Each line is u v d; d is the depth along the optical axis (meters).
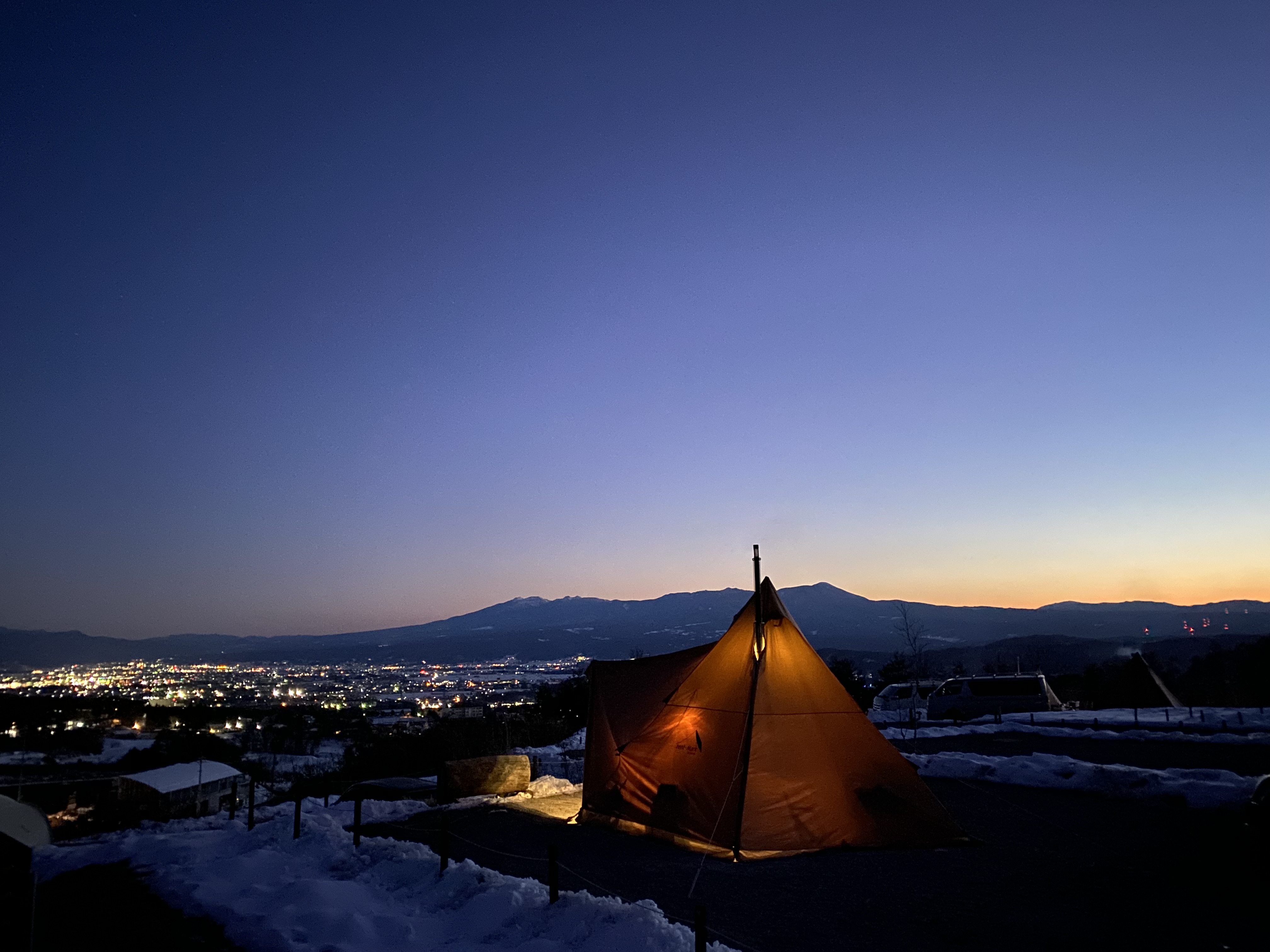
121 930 9.38
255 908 9.89
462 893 9.91
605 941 7.80
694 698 14.54
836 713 13.55
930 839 12.29
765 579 14.76
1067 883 10.02
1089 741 25.00
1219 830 12.61
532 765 24.80
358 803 13.24
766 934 8.38
